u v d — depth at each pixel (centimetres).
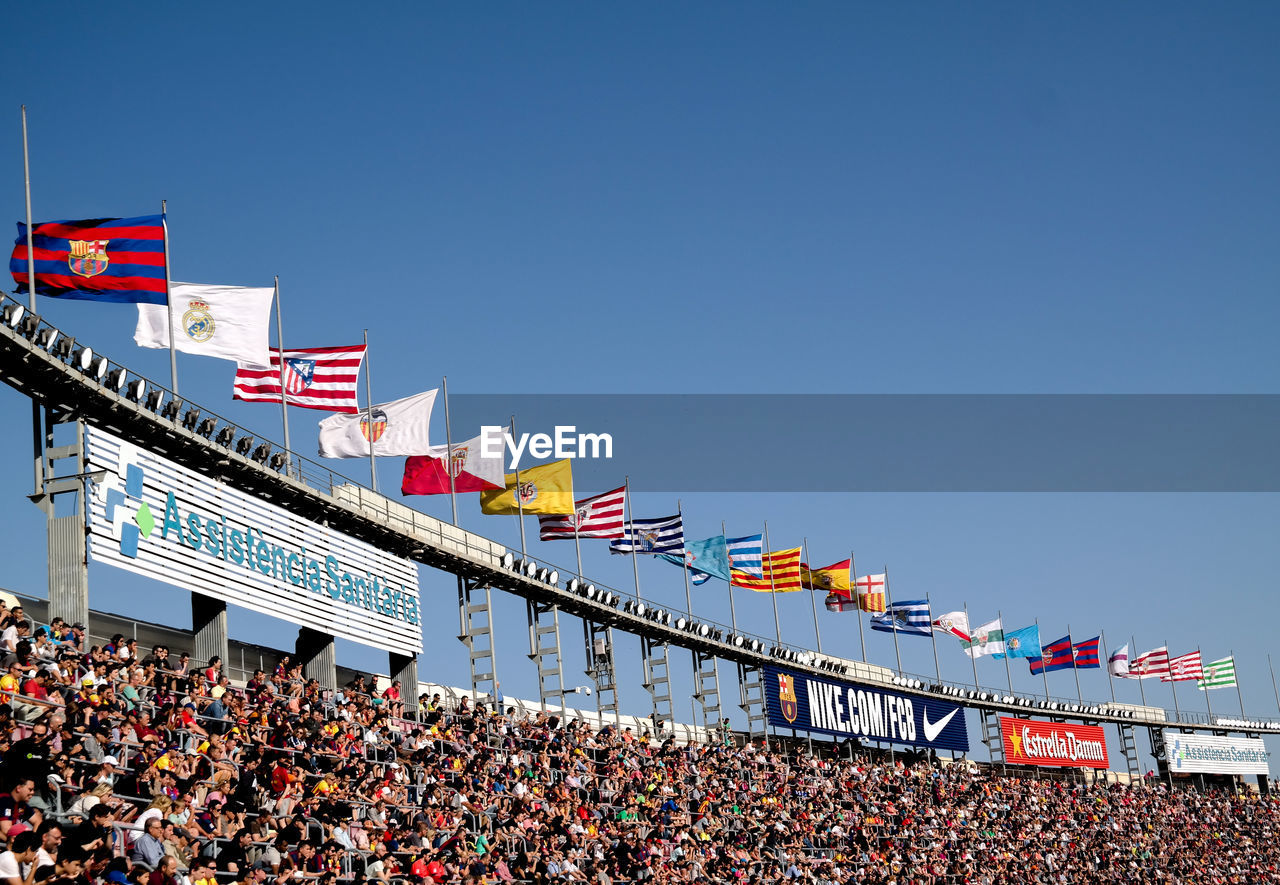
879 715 8200
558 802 4759
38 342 3481
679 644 7069
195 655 4022
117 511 3638
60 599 3497
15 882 2194
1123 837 9331
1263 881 9775
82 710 2925
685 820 5425
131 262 3819
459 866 3619
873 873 6125
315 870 3089
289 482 4381
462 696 5588
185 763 3131
